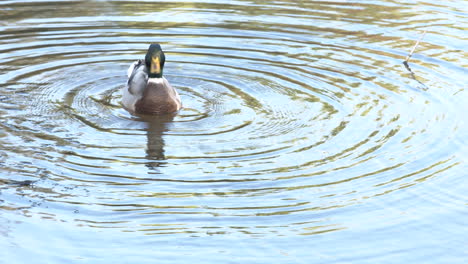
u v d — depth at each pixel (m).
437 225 10.28
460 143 12.73
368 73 15.74
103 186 11.14
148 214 10.39
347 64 16.16
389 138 12.90
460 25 18.47
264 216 10.40
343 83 15.24
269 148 12.50
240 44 17.08
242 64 16.17
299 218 10.38
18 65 15.80
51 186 11.08
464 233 10.12
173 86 15.24
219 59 16.38
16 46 16.67
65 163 11.82
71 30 17.69
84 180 11.30
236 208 10.59
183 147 12.55
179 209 10.54
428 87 15.09
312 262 9.44
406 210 10.63
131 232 9.95
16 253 9.45
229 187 11.18
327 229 10.13
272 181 11.38
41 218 10.21
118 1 19.86
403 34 17.84
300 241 9.85
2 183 11.08
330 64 16.14
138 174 11.55
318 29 18.00
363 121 13.57
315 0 20.31
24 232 9.88
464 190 11.18
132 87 14.25
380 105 14.27
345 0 20.38
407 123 13.50
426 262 9.52
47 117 13.61
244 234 9.97
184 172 11.63
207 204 10.69
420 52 16.83
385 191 11.11
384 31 18.02
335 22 18.52
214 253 9.55
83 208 10.51
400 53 16.78
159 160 12.04
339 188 11.20
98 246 9.63
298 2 20.11
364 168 11.80
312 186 11.23
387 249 9.76
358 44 17.22
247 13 19.03
